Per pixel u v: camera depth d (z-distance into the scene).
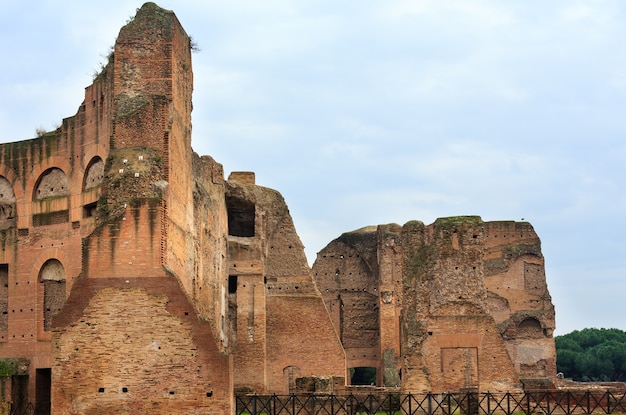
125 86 53.50
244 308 70.88
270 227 74.31
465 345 55.44
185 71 56.91
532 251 92.06
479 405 52.34
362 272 88.19
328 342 72.00
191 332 47.97
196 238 58.50
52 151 61.69
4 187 63.59
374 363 86.19
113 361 47.78
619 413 51.72
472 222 56.75
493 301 90.94
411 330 55.75
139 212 49.00
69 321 48.06
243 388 67.62
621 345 125.62
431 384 55.00
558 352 125.25
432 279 56.25
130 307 48.16
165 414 47.47
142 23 54.28
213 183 67.25
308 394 52.62
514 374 55.09
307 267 73.75
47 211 61.22
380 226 85.38
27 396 59.38
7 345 61.22
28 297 61.09
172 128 52.94
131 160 51.12
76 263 59.06
